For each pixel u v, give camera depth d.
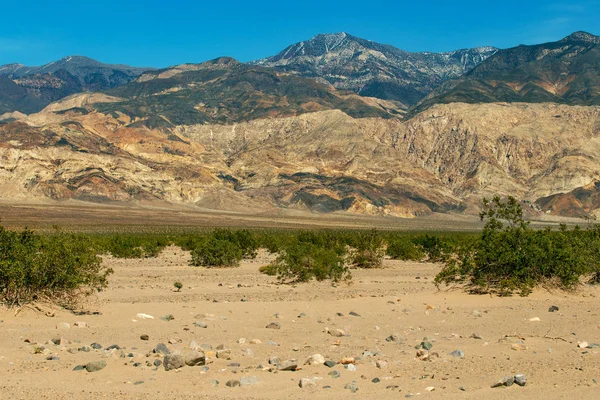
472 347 13.60
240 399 9.66
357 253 37.62
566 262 23.27
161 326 16.14
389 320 17.56
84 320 16.72
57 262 18.14
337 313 18.61
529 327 16.38
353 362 12.01
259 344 14.01
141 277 29.50
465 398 9.62
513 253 23.02
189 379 10.84
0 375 11.06
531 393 9.90
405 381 10.72
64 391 10.11
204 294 23.05
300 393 9.98
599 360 12.15
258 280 28.31
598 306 20.20
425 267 36.12
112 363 11.95
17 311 16.86
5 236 18.06
